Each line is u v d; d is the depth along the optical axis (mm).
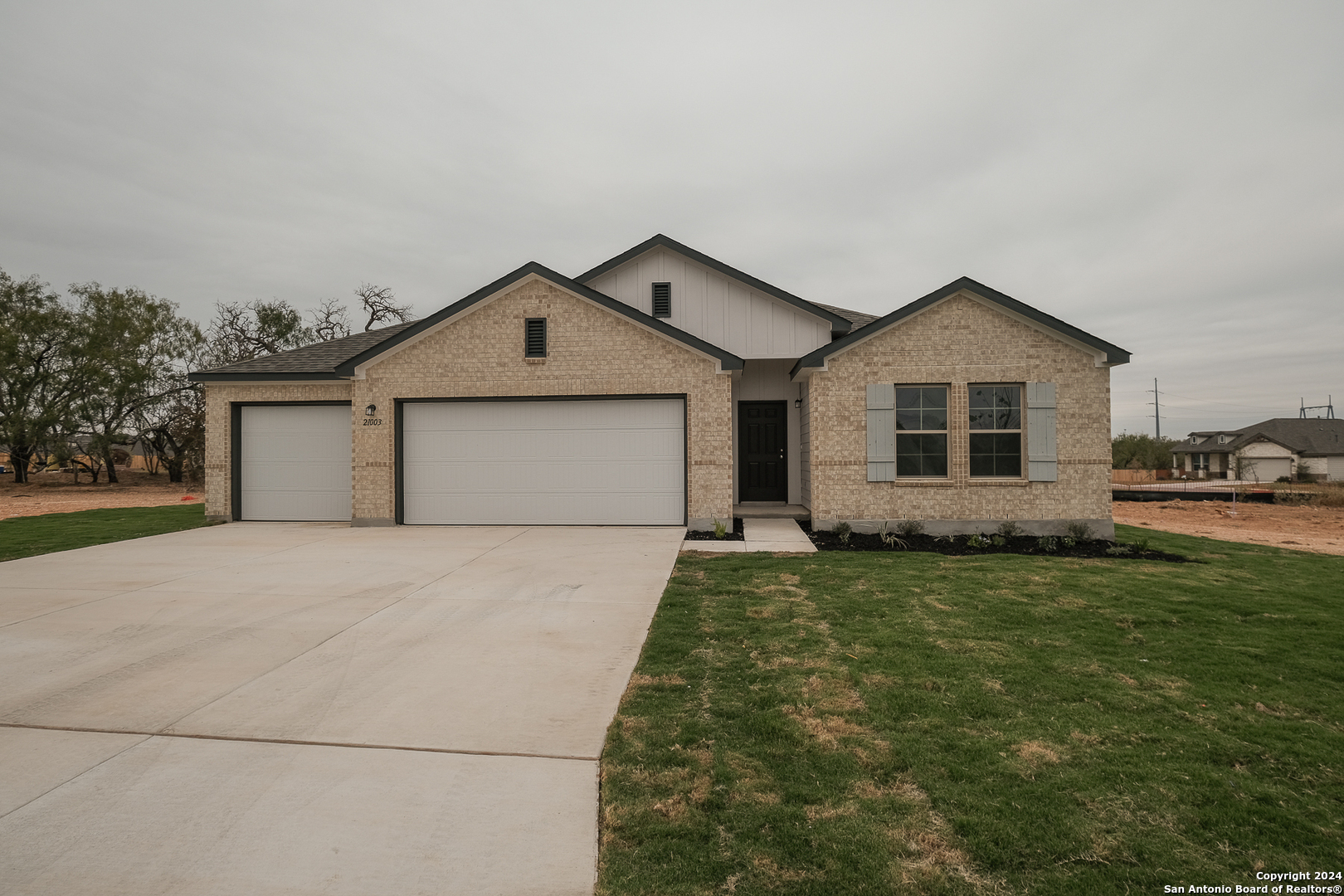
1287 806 3104
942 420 11719
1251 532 16219
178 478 33531
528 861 2707
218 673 4863
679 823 2965
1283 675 4867
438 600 6973
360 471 12789
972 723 4027
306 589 7438
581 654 5293
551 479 12602
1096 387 11375
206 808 3084
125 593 7250
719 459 12070
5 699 4379
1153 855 2744
